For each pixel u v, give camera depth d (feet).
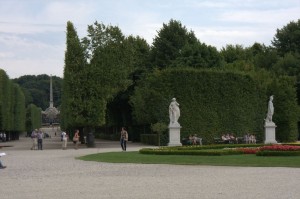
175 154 112.57
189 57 254.06
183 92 185.88
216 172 73.82
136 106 214.69
